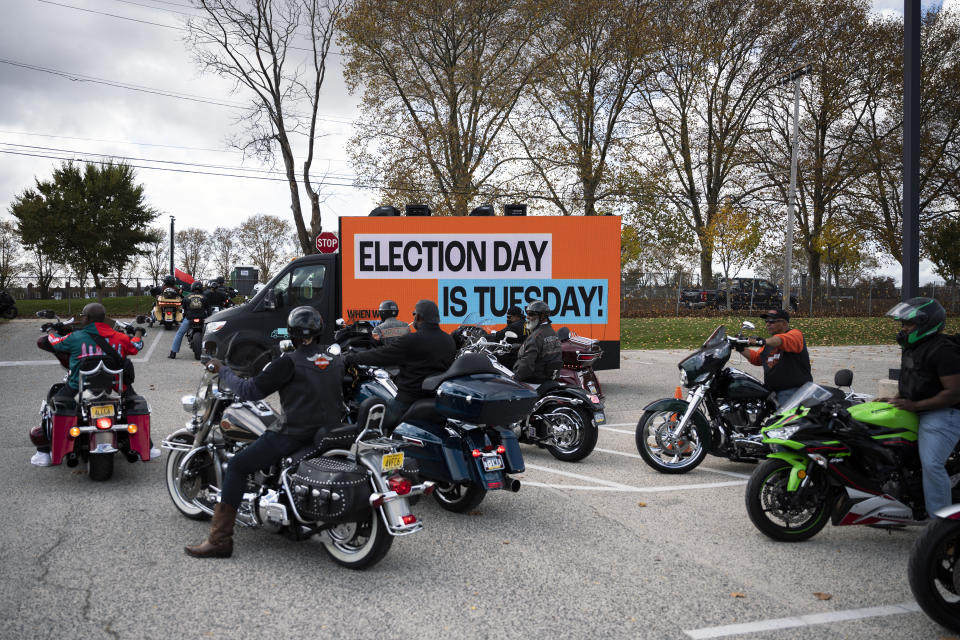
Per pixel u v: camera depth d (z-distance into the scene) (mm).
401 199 31812
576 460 7828
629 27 33125
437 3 29766
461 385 5582
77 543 5016
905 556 5145
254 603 4129
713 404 7434
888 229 39844
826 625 4012
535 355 7961
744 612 4145
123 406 6723
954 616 3896
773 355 7273
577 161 34375
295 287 12852
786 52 37844
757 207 39719
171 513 5711
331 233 19562
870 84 38594
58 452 6297
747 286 43406
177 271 33906
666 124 39000
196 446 5422
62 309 35500
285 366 4672
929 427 4941
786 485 5359
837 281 47250
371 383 6781
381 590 4355
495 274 12078
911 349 5074
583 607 4168
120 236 47188
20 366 14492
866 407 5262
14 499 6008
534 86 33219
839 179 39750
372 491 4520
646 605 4215
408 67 31625
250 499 4828
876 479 5141
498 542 5297
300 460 4699
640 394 12750
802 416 5281
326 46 33875
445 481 5809
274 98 33312
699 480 7152
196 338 16062
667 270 46281
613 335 12086
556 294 12086
